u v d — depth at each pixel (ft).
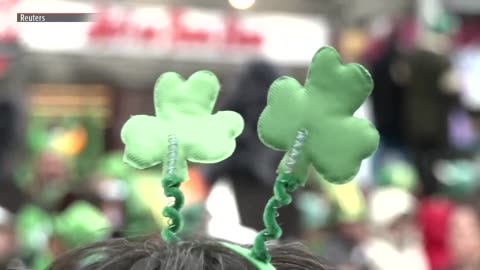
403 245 18.66
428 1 31.65
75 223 13.19
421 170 25.08
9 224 14.75
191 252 4.32
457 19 33.45
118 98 26.40
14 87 23.94
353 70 4.71
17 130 23.54
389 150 25.95
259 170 12.95
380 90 26.63
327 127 4.71
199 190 14.16
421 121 26.37
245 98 13.32
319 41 29.71
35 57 23.67
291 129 4.74
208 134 4.94
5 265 14.46
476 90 31.19
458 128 27.71
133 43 26.40
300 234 13.23
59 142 23.75
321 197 18.16
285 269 4.79
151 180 15.75
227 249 4.41
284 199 4.65
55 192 16.62
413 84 26.66
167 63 27.40
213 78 5.07
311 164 4.73
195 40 27.91
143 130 4.95
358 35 29.04
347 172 4.69
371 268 17.34
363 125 4.68
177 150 4.86
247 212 12.84
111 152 23.16
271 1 29.35
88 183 16.06
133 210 15.33
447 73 27.02
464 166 25.43
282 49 29.30
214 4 28.53
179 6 27.78
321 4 30.17
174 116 4.99
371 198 19.88
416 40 28.89
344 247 17.02
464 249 16.17
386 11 31.01
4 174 18.03
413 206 19.39
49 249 13.55
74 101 25.67
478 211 16.35
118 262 4.40
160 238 4.70
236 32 28.66
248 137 13.17
